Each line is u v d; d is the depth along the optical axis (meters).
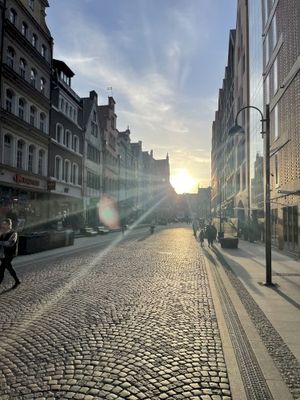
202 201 135.88
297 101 17.30
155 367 4.48
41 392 3.82
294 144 17.81
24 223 24.39
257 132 29.81
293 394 3.83
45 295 8.38
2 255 11.25
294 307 7.48
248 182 34.47
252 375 4.27
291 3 18.33
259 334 5.76
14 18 24.58
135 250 19.94
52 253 17.38
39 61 27.92
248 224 30.42
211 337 5.62
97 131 43.78
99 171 44.78
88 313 6.89
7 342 5.30
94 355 4.84
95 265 13.59
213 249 21.31
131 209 65.38
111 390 3.88
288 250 19.56
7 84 23.33
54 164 31.05
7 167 22.73
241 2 40.03
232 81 52.41
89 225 40.34
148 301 7.94
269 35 24.25
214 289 9.38
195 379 4.17
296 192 17.31
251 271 12.57
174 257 16.81
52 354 4.86
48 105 29.64
